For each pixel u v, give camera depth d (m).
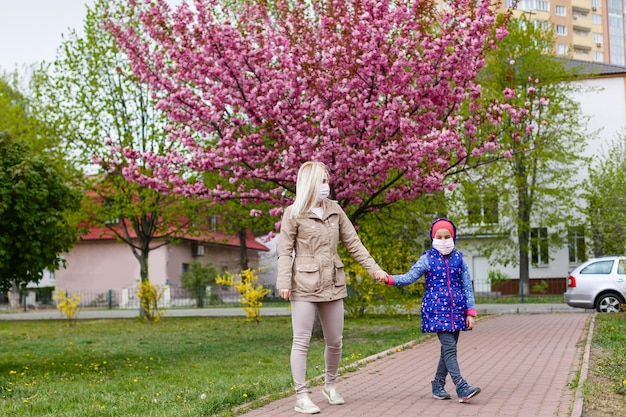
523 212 39.12
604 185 36.06
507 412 6.38
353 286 22.08
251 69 14.94
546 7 100.38
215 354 14.31
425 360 10.85
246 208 26.98
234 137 15.98
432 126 15.65
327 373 7.18
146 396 8.56
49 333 22.47
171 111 15.62
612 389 7.37
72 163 27.42
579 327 16.08
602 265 22.17
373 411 6.66
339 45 14.76
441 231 7.27
